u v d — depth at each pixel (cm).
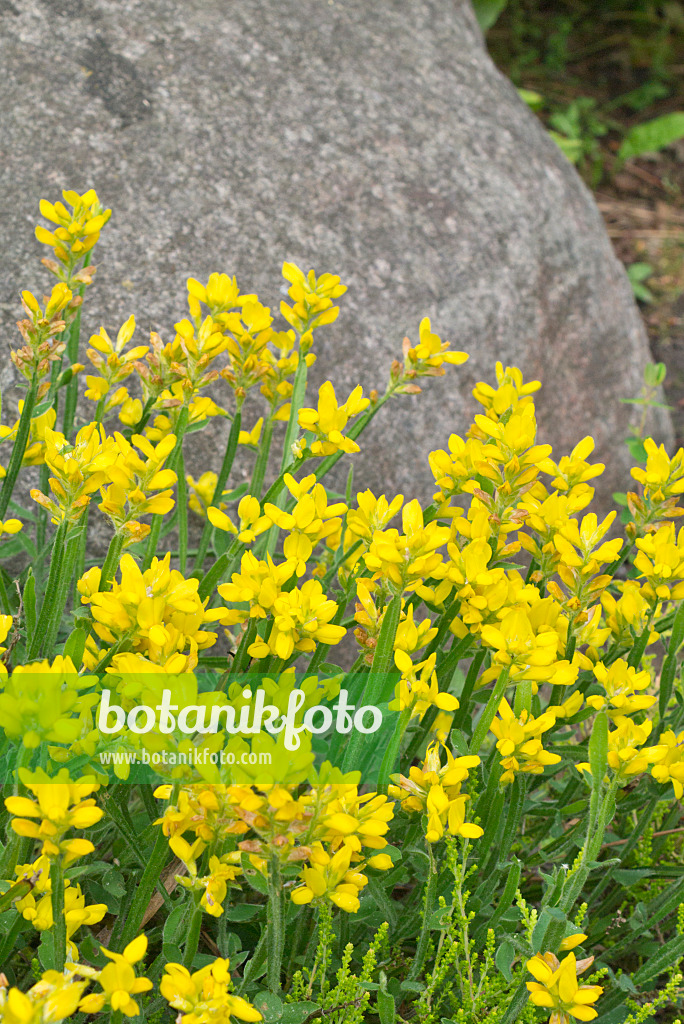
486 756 105
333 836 90
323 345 143
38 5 149
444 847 101
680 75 345
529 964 90
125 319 131
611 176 305
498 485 98
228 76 155
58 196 136
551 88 328
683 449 101
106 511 94
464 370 154
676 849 114
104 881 97
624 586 101
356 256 150
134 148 142
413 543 91
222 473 109
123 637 91
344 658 132
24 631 101
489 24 307
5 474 102
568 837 106
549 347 169
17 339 127
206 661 101
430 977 97
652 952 105
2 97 141
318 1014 99
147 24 155
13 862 94
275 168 150
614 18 363
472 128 175
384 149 161
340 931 99
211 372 102
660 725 105
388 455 145
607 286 184
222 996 87
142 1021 94
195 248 139
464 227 162
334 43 170
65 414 111
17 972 100
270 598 92
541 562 102
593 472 101
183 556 110
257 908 94
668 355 247
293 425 106
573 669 94
